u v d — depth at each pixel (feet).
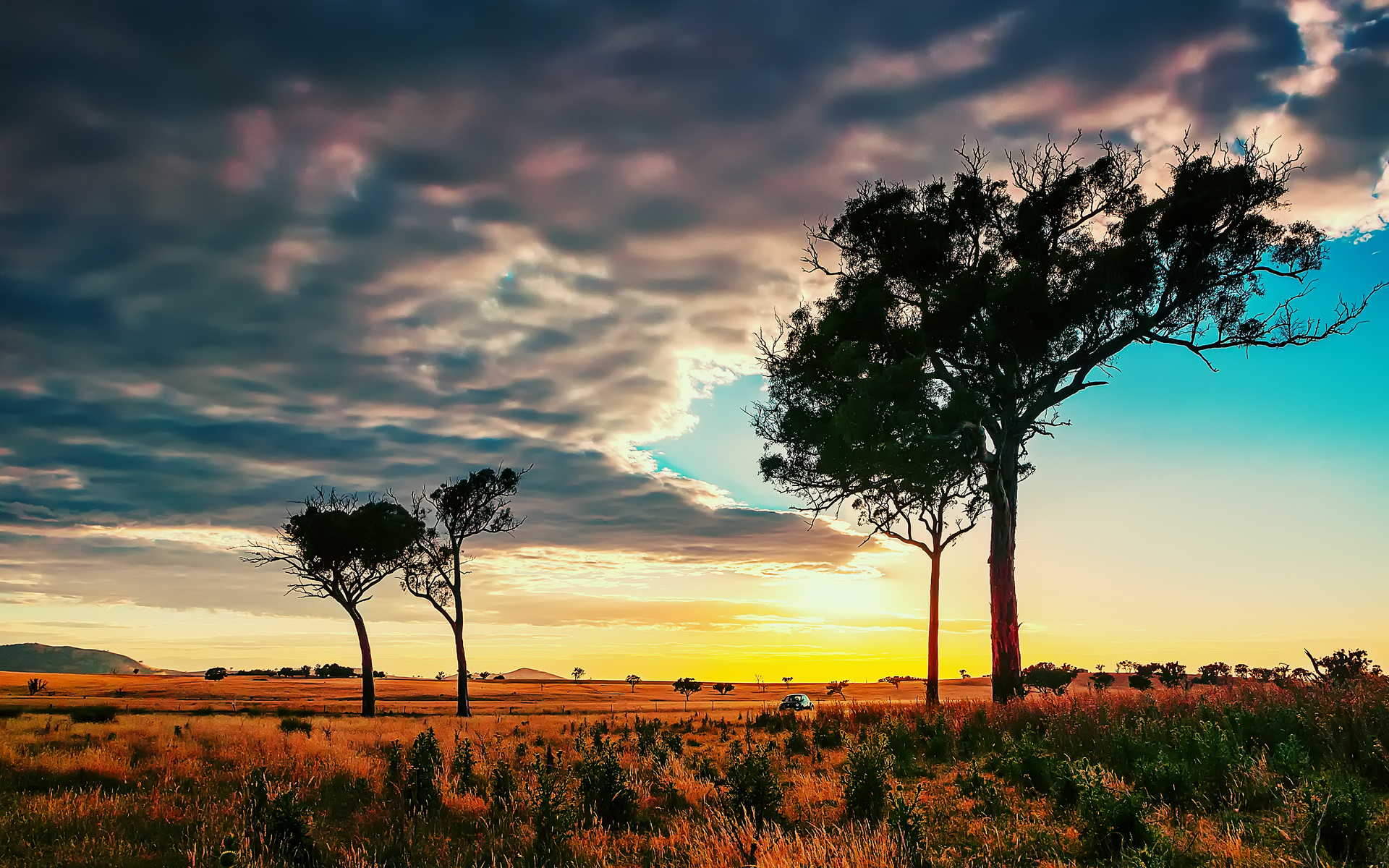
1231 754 32.89
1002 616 97.14
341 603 177.37
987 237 107.14
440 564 184.55
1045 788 35.01
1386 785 31.19
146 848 29.53
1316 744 36.06
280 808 29.07
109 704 189.57
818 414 105.81
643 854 27.50
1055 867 22.98
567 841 29.22
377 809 35.63
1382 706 37.24
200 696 290.97
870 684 409.69
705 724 90.94
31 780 43.80
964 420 94.17
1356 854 22.54
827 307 107.86
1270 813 27.17
